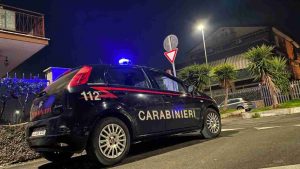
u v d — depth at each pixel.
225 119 13.91
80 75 4.61
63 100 4.32
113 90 4.80
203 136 6.40
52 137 4.21
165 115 5.43
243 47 32.81
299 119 8.50
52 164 5.48
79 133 4.21
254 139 5.50
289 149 4.30
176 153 4.99
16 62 12.99
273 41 31.55
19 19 11.42
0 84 8.11
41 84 8.98
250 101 22.08
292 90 17.59
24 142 6.31
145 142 6.83
